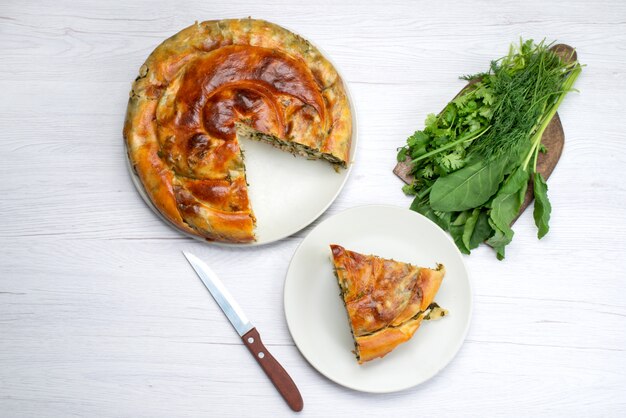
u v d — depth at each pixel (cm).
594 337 79
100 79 85
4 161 83
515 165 76
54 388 78
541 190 77
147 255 81
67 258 80
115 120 84
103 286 80
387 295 73
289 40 79
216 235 76
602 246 81
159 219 81
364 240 79
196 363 78
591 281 80
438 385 77
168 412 77
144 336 79
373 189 82
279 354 78
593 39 86
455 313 76
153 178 76
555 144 81
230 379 78
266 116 77
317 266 77
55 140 83
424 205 79
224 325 79
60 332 79
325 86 79
